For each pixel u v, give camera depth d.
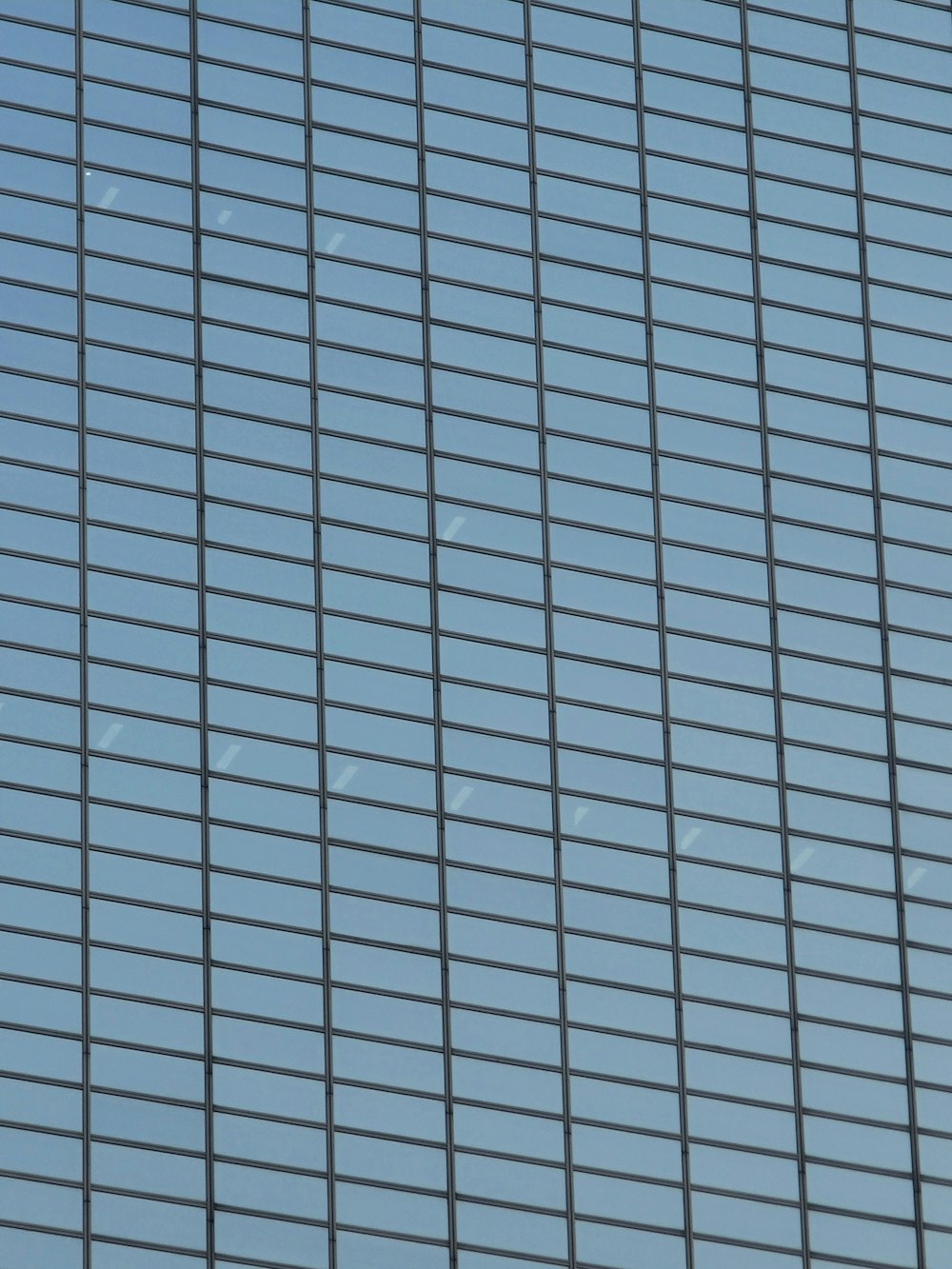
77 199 185.12
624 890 180.25
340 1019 169.00
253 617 179.25
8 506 175.75
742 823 185.88
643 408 195.62
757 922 182.75
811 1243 173.25
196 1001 165.88
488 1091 170.12
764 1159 174.62
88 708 172.12
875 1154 177.25
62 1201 157.62
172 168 188.62
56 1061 161.12
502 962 174.75
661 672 188.38
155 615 176.62
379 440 187.50
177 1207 159.88
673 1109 174.00
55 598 174.38
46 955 163.88
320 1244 162.00
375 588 183.38
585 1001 175.50
